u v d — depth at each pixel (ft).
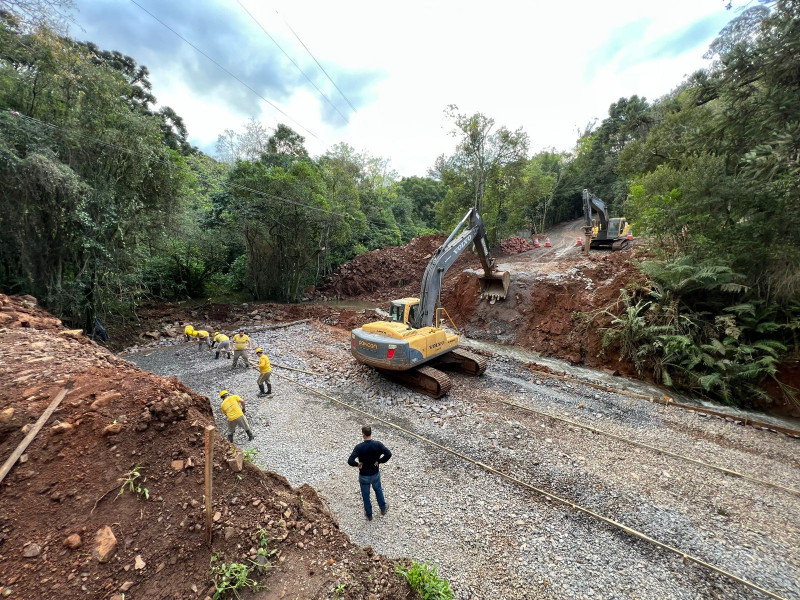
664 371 36.52
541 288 53.31
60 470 12.60
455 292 64.69
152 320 56.34
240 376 36.27
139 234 47.52
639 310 39.99
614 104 146.20
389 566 13.32
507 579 14.82
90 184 39.60
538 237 116.57
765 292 36.19
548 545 16.58
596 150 146.00
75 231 38.99
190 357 42.24
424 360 33.09
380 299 85.71
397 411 29.55
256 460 22.43
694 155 44.09
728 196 37.35
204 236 74.02
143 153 42.55
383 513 18.24
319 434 25.76
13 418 13.61
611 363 41.06
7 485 11.79
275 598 10.89
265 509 13.55
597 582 14.78
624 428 27.63
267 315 64.03
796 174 31.78
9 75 34.88
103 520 11.73
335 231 83.51
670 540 17.03
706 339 36.68
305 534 13.41
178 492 13.03
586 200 70.23
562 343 45.70
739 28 36.17
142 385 16.49
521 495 19.88
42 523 11.22
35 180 33.63
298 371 37.78
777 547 16.74
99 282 44.83
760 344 33.78
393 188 146.00
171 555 11.31
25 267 36.55
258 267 79.36
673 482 21.25
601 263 55.21
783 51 32.09
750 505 19.48
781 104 32.65
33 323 25.57
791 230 34.14
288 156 112.57
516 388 34.65
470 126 85.92
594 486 20.70
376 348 32.30
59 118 37.65
